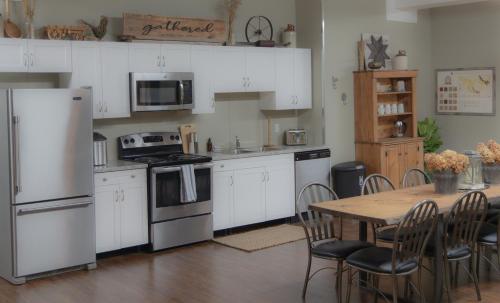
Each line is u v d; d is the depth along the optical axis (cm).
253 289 491
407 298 463
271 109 764
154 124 680
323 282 506
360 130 819
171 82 646
